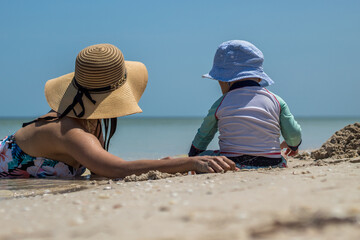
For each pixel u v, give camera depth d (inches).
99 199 94.1
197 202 77.9
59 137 148.1
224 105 144.9
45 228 68.3
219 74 149.8
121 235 59.8
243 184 98.0
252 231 56.4
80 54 153.5
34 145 156.1
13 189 135.0
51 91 161.5
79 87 151.8
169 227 61.7
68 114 150.6
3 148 162.6
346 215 59.9
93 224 68.1
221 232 57.0
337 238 51.8
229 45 150.0
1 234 65.8
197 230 58.9
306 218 60.1
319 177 100.6
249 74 145.4
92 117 148.6
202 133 153.1
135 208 79.0
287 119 148.6
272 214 63.8
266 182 97.7
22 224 72.6
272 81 148.9
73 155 146.5
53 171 163.3
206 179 114.3
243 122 141.0
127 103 154.2
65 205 89.4
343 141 181.9
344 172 109.0
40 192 128.4
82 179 157.6
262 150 140.4
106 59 151.3
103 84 151.9
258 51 150.6
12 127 1155.9
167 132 920.3
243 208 69.2
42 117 155.6
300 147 364.2
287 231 55.7
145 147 404.8
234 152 141.7
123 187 114.7
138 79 171.3
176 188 100.2
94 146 144.2
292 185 89.4
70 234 63.0
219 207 71.4
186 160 134.9
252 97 143.6
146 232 60.1
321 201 70.0
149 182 119.9
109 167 140.2
